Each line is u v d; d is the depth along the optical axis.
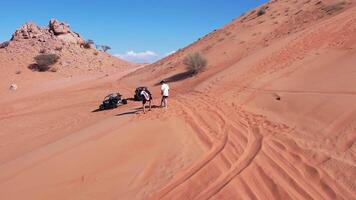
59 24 100.06
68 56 90.25
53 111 38.16
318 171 9.53
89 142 14.80
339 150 10.36
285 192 8.88
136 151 13.15
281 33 41.62
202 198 9.25
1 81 69.31
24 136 27.06
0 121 36.62
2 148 23.59
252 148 12.04
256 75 22.56
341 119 12.10
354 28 23.03
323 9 42.22
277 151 11.36
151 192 10.03
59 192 10.77
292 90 17.20
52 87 63.59
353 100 13.02
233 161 11.16
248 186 9.45
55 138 22.58
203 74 37.62
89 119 28.16
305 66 20.14
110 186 10.73
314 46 23.06
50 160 13.38
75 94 49.81
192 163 11.45
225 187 9.53
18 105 46.12
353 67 16.47
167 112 19.50
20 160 14.88
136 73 63.91
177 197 9.56
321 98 14.55
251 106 17.64
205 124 15.91
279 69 21.73
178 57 57.16
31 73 76.25
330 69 17.83
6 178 12.58
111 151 13.34
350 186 8.60
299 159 10.47
